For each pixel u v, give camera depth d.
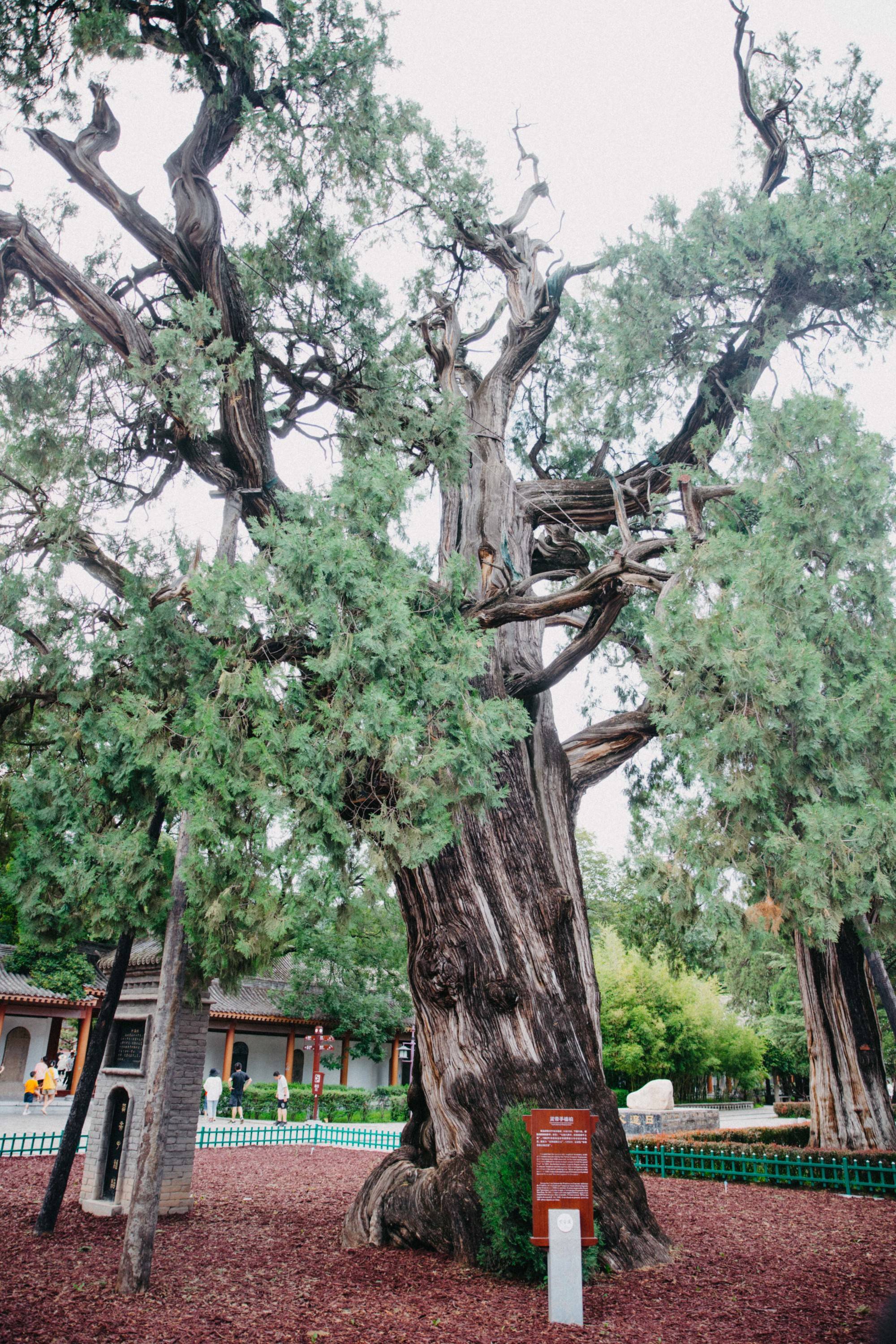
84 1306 6.37
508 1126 7.88
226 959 8.27
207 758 6.68
